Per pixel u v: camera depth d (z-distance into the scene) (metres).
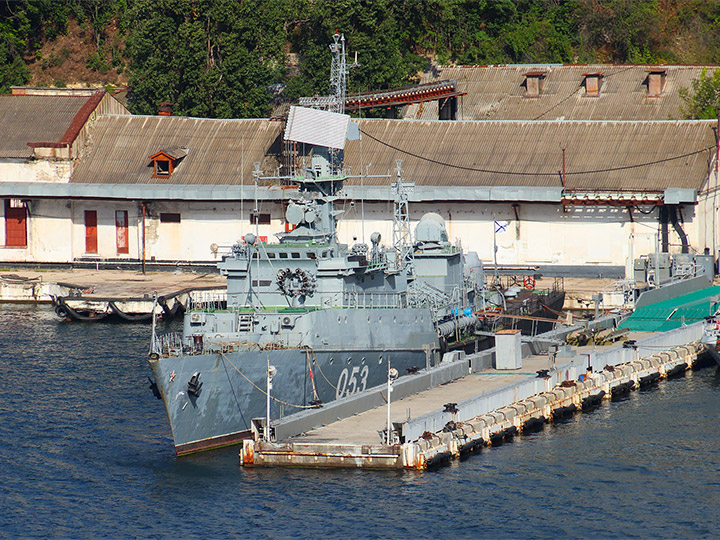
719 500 114.12
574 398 144.88
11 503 113.81
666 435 134.00
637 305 191.62
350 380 136.75
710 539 105.50
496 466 122.31
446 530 106.50
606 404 148.38
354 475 118.38
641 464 123.81
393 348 140.25
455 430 125.31
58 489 117.19
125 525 108.44
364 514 109.50
